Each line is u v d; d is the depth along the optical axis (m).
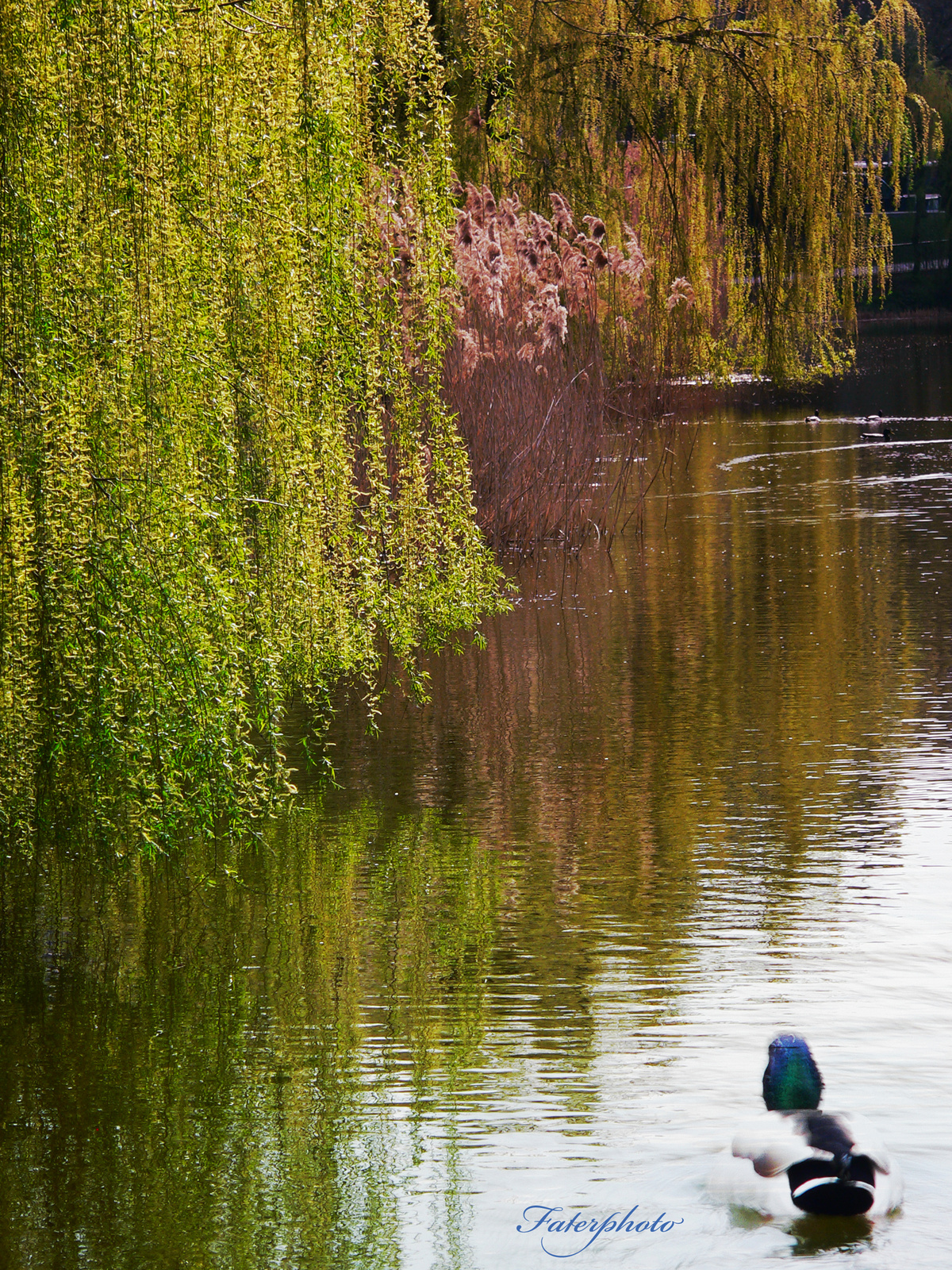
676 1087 8.95
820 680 19.62
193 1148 8.62
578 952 11.38
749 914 12.02
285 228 12.23
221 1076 9.59
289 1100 9.16
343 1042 10.01
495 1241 7.23
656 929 11.76
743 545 29.58
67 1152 8.63
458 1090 9.14
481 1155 8.23
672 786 15.59
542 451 30.52
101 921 12.52
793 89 35.38
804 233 36.25
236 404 12.45
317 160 12.54
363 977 11.15
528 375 31.02
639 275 36.25
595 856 13.60
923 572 26.27
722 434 46.03
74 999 10.93
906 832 13.89
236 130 11.91
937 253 93.81
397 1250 7.23
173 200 11.64
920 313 89.69
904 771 15.76
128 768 11.21
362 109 14.05
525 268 32.25
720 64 35.69
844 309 37.06
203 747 11.34
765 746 16.86
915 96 36.44
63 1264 7.43
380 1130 8.67
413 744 17.62
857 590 25.16
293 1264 7.32
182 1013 10.63
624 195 37.84
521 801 15.30
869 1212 7.05
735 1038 9.64
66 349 10.83
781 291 36.88
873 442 43.09
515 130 28.20
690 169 36.91
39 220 10.75
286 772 13.12
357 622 13.95
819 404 52.94
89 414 10.93
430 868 13.45
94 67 10.97
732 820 14.45
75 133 10.96
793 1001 10.22
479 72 26.16
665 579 26.91
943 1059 9.10
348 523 14.04
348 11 12.79
